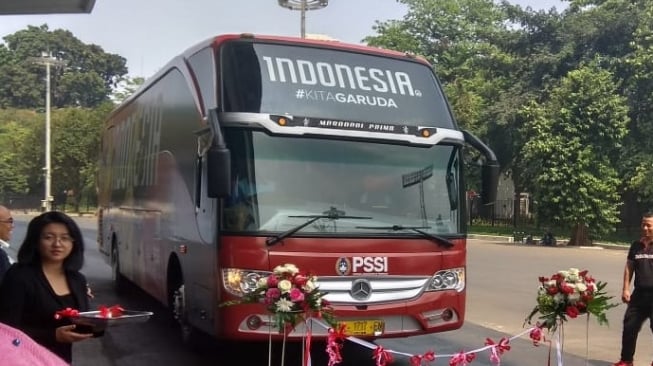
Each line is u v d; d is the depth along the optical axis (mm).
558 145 26797
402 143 6570
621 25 33031
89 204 61062
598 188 26578
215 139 5770
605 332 9633
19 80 100125
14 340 2326
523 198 39250
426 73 7207
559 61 34625
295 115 6266
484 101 38406
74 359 7379
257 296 5008
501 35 38281
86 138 59562
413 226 6438
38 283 3756
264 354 7656
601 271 17484
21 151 64250
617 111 27172
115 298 11703
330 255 6043
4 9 6598
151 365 7148
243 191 6023
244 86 6312
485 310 11336
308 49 6809
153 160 9180
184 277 7328
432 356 5746
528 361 7785
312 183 6211
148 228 9336
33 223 3889
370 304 6105
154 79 9430
